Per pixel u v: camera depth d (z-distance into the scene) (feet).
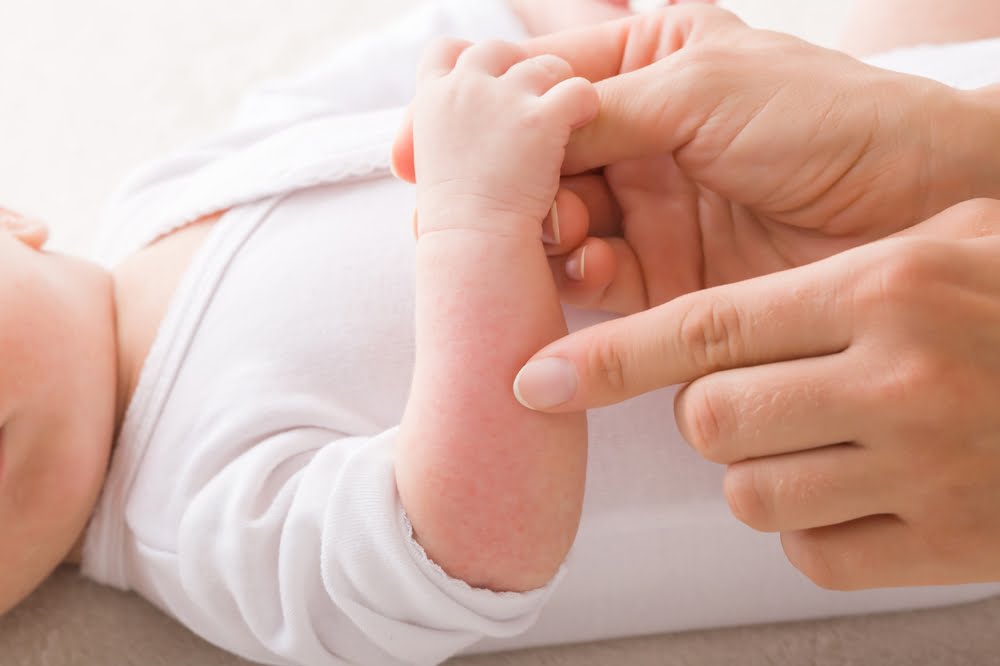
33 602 2.16
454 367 1.85
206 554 1.99
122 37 3.27
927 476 1.76
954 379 1.74
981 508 1.77
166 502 2.05
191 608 2.06
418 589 1.89
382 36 2.50
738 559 2.04
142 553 2.07
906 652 2.10
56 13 3.35
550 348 1.81
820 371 1.76
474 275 1.85
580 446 1.87
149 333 2.11
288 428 2.01
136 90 3.12
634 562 2.03
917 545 1.80
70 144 3.00
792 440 1.77
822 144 1.87
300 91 2.43
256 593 1.97
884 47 2.25
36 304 2.06
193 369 2.06
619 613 2.07
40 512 2.04
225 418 2.02
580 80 1.86
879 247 1.76
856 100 1.87
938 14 2.21
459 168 1.86
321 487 1.95
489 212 1.85
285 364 2.02
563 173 1.92
